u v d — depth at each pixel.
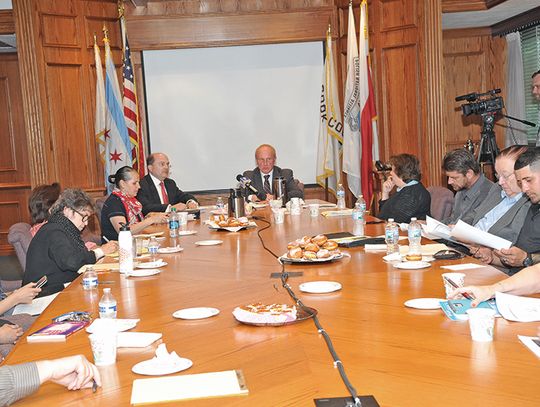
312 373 1.48
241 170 7.60
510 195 3.39
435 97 6.38
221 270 2.81
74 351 1.76
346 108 6.82
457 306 1.91
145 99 7.46
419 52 6.45
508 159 3.30
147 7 7.30
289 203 5.14
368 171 6.69
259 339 1.76
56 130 6.58
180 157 7.55
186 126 7.52
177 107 7.50
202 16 7.34
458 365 1.48
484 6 6.72
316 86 7.53
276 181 5.82
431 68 6.37
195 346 1.73
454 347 1.61
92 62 6.85
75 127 6.72
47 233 3.22
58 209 3.30
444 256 2.76
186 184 7.60
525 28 7.29
